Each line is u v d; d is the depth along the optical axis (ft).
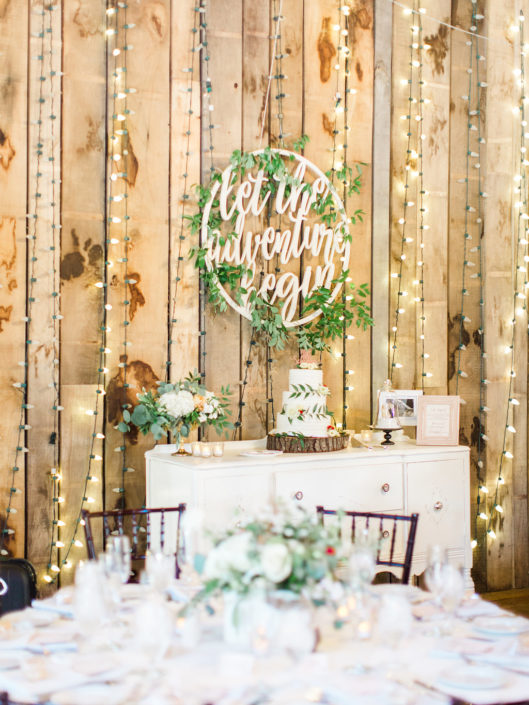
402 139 15.70
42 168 12.77
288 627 5.90
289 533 6.41
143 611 5.77
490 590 16.39
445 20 16.08
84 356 13.06
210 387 13.96
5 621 7.24
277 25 14.53
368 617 6.72
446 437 14.16
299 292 14.75
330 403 14.96
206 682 5.67
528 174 16.67
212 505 11.87
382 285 15.49
